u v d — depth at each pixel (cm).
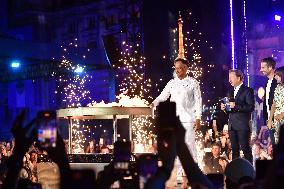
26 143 279
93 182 224
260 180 240
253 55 2231
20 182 293
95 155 827
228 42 2353
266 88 848
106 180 348
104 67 2266
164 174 259
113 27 4078
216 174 400
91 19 4312
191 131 801
